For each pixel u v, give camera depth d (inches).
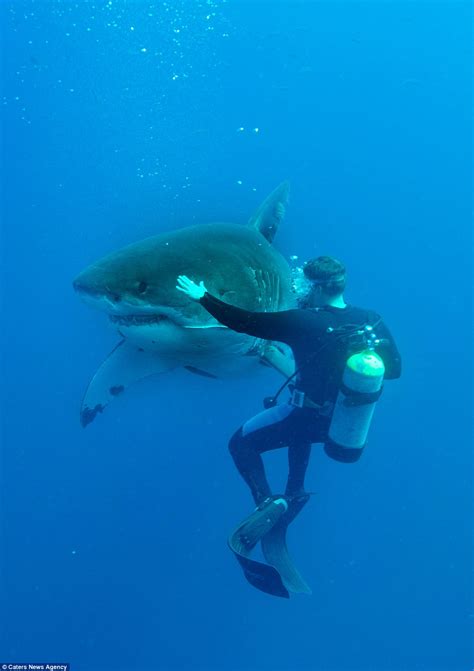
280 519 190.4
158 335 137.3
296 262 344.5
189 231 149.2
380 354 143.1
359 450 147.5
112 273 126.3
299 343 139.0
